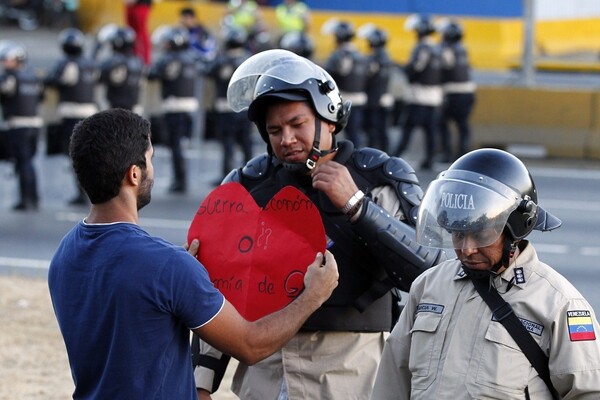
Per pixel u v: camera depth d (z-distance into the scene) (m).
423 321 5.75
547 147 29.48
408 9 50.62
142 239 5.39
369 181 6.71
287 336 5.70
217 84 25.88
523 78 31.73
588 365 5.43
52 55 46.47
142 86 26.09
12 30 52.94
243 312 6.27
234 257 6.38
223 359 6.76
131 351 5.27
